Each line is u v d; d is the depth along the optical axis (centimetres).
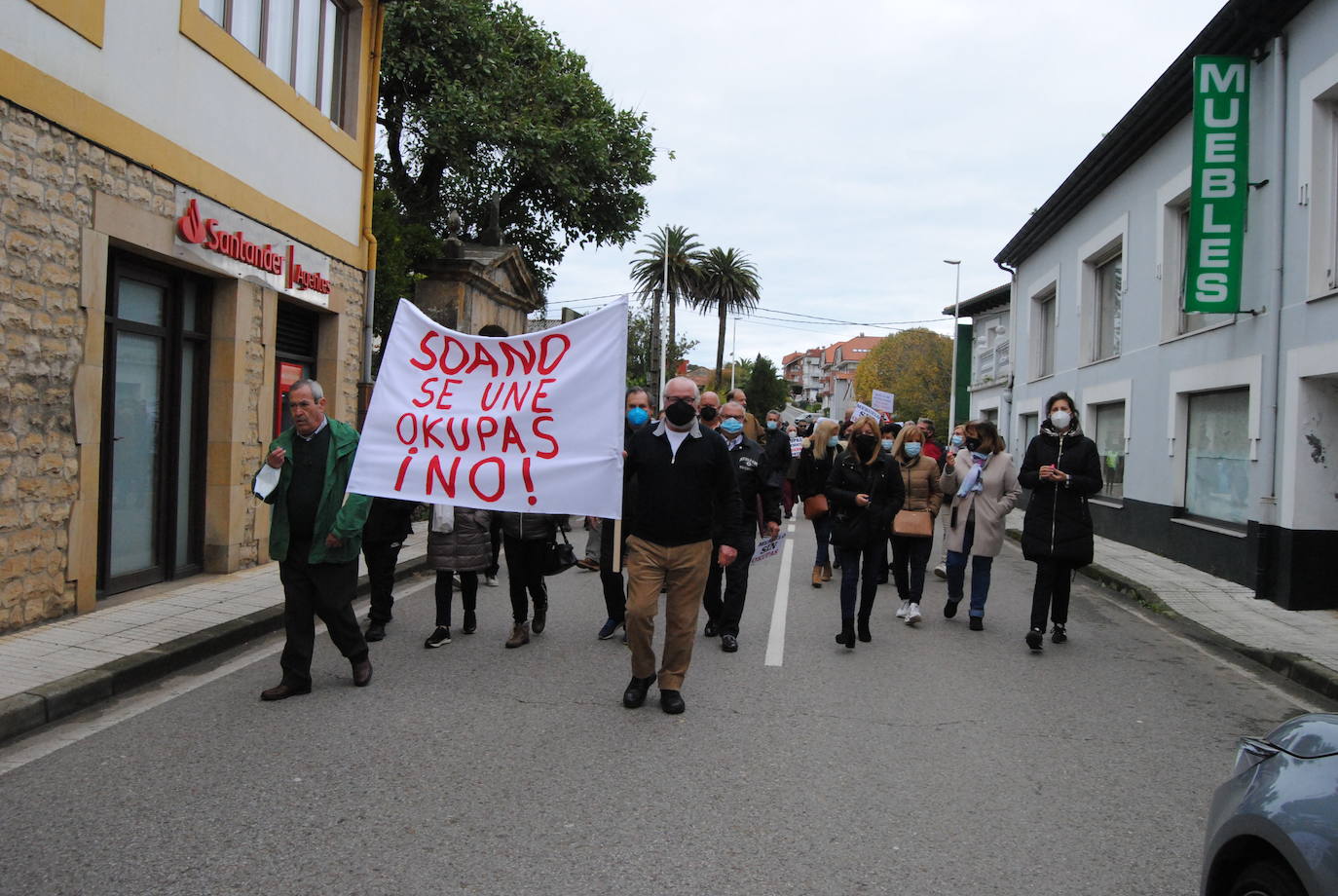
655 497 553
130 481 845
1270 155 1003
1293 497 936
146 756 464
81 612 727
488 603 884
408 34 2191
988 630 827
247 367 965
